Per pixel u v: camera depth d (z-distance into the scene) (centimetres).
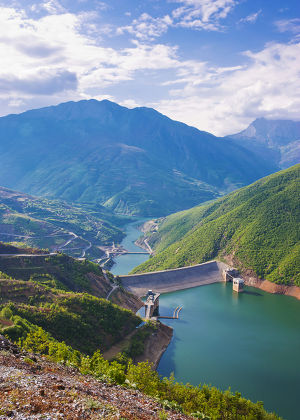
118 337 13475
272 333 16512
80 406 2941
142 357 13200
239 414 8119
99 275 19738
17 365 3762
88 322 12925
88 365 5394
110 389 3994
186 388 8162
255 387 12050
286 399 11388
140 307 19388
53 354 6775
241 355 14338
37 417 2567
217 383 12238
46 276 16238
